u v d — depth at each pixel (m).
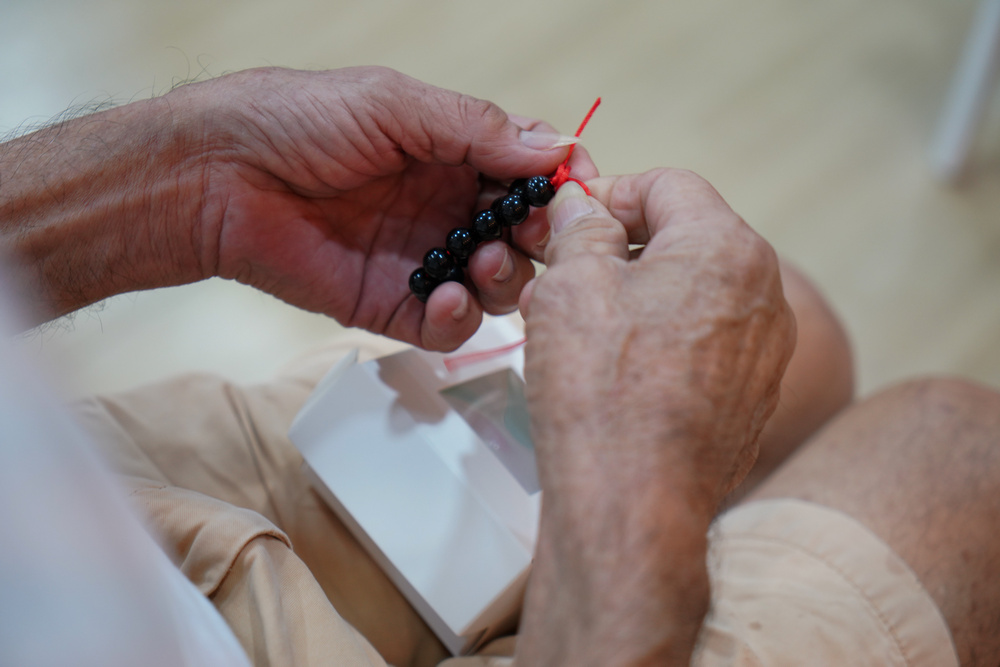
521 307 0.64
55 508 0.54
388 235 0.72
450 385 0.70
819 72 1.42
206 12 1.42
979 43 1.16
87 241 0.68
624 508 0.59
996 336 1.19
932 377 0.77
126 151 0.68
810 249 1.25
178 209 0.69
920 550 0.70
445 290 0.69
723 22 1.46
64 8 1.41
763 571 0.70
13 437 0.53
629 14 1.46
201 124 0.69
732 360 0.61
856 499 0.72
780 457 0.83
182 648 0.57
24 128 0.71
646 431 0.60
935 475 0.72
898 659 0.68
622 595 0.59
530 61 1.40
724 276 0.62
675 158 1.32
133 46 1.37
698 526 0.60
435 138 0.69
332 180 0.70
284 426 0.73
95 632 0.53
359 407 0.68
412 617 0.70
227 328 1.12
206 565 0.63
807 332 0.85
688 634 0.59
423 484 0.67
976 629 0.69
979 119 1.23
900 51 1.45
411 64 1.38
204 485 0.70
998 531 0.71
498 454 0.68
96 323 1.11
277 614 0.62
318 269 0.71
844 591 0.69
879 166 1.33
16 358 0.56
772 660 0.67
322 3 1.44
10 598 0.50
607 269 0.62
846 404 0.86
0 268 0.67
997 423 0.74
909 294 1.22
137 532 0.58
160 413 0.72
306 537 0.70
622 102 1.37
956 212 1.29
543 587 0.60
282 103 0.68
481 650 0.69
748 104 1.38
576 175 0.69
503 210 0.68
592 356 0.61
